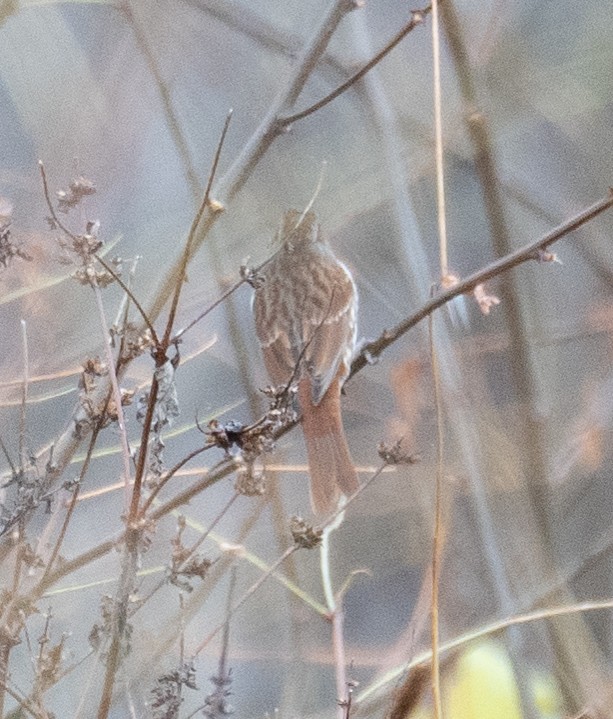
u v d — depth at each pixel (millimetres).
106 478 9125
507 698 7598
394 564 10062
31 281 8273
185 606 7176
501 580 7645
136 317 8859
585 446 9422
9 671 6812
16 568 6188
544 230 11297
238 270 9312
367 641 9734
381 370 10359
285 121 7984
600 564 9141
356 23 9094
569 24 11547
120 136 9969
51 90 9711
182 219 9977
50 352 8750
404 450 7801
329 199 10367
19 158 10023
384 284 10508
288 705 7848
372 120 8930
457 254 11000
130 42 10094
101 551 6328
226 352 9953
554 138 11719
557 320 11172
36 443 8539
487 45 9266
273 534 9469
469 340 8742
